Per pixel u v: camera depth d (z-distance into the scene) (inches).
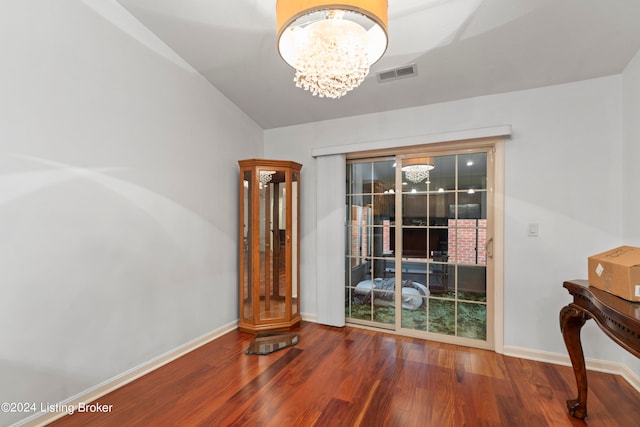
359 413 69.2
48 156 66.1
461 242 109.8
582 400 67.4
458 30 78.0
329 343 108.8
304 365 92.0
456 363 93.7
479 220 107.0
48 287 66.1
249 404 72.6
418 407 71.4
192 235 104.3
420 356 98.4
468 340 107.3
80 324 71.8
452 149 111.1
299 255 133.2
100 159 76.4
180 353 98.5
